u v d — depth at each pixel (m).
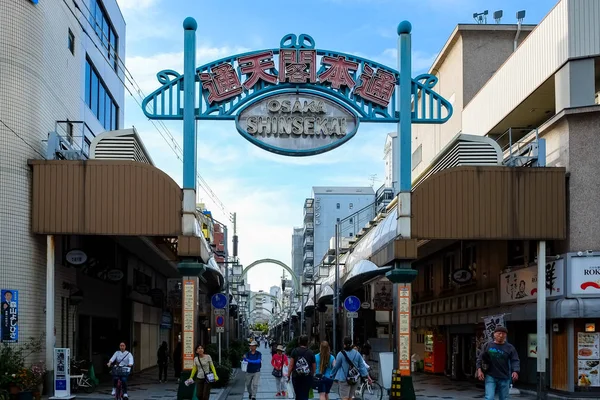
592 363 18.59
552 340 19.81
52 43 20.38
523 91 22.98
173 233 17.75
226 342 38.25
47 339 17.55
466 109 29.86
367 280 29.27
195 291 17.56
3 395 15.32
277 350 20.41
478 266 25.28
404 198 18.00
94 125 26.66
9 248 17.28
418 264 34.09
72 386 19.48
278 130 18.19
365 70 18.53
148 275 33.00
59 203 17.89
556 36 20.52
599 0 19.72
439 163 21.75
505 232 18.09
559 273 18.98
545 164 19.72
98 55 27.19
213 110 18.19
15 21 18.25
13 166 17.62
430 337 31.50
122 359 16.20
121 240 23.14
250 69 18.31
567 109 19.22
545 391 17.80
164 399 18.50
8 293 17.08
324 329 45.84
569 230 18.94
